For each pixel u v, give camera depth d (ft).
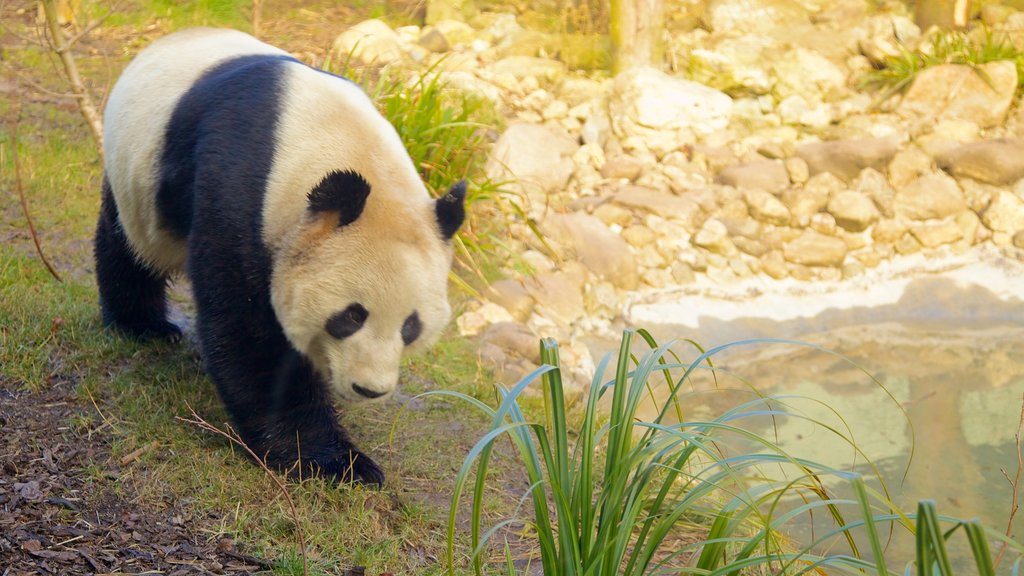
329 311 12.55
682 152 29.99
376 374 12.67
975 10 36.42
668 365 10.47
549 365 9.99
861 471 18.85
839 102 32.40
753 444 19.83
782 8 36.11
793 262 27.35
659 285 26.16
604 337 24.09
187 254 14.12
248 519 13.26
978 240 28.48
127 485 13.53
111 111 15.76
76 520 12.63
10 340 16.52
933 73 31.63
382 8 37.19
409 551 13.64
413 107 24.85
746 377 23.13
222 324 13.67
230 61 14.94
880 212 28.63
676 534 15.25
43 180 23.29
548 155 27.89
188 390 16.08
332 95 14.03
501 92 31.76
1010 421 20.95
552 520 15.12
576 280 24.93
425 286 12.85
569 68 34.37
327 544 13.16
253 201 13.14
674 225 27.40
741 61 33.04
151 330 17.76
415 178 14.19
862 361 24.07
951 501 17.80
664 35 34.86
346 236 12.56
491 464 16.55
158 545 12.44
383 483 14.99
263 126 13.41
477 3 37.01
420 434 16.93
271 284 13.07
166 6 34.78
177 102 14.53
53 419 14.84
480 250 23.81
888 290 27.14
